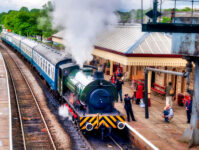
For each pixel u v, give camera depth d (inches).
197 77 423.8
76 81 559.5
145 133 481.7
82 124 483.2
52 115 646.5
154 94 799.7
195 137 428.1
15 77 1167.0
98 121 490.3
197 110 427.8
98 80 500.1
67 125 576.1
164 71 482.0
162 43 639.1
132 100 701.9
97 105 495.5
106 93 498.9
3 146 440.1
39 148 458.6
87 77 535.2
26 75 1226.0
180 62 621.9
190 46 412.2
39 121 601.9
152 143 436.1
